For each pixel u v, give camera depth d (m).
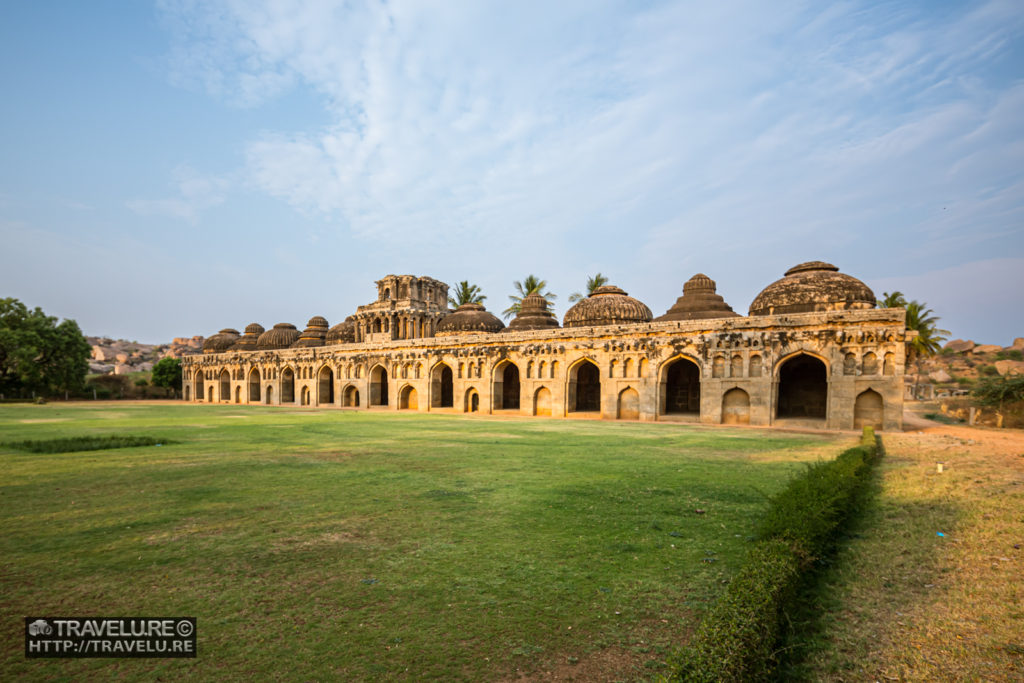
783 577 5.80
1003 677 4.88
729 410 33.78
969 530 9.06
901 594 6.73
